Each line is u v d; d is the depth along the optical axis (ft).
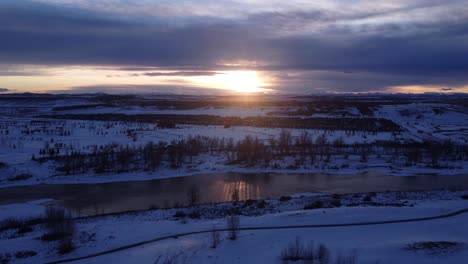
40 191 236.22
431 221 140.26
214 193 227.20
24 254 122.62
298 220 144.46
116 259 115.03
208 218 159.63
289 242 120.26
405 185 240.32
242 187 240.32
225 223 147.43
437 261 100.58
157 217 164.35
